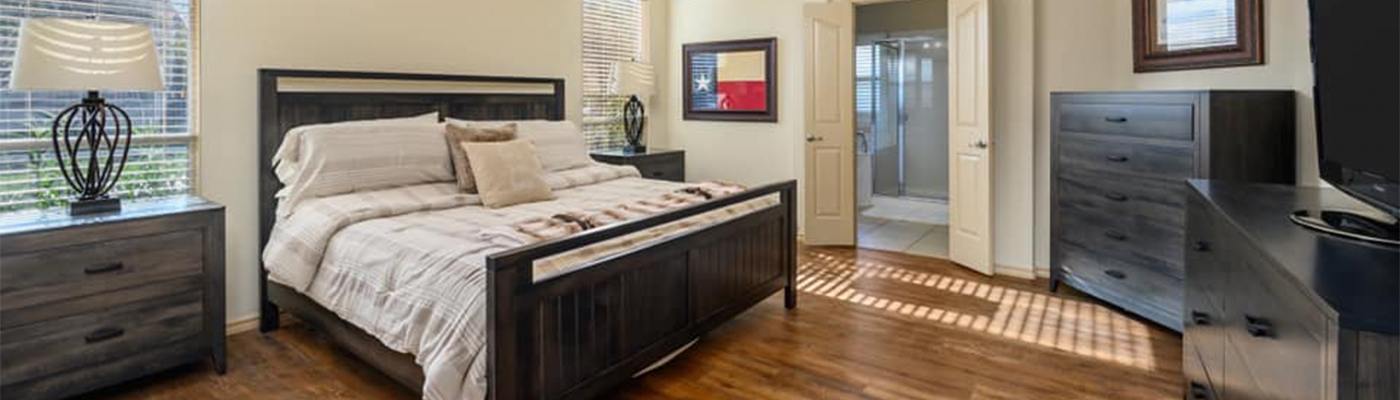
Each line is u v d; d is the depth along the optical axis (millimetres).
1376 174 1373
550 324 2164
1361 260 1254
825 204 5324
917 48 7805
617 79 5047
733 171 5699
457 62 4070
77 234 2367
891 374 2775
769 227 3434
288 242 2887
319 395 2586
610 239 2389
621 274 2445
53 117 2842
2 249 2223
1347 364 977
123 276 2490
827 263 4750
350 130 3215
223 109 3199
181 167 3131
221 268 2760
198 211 2678
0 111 2703
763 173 5559
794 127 5344
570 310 2238
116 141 2691
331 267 2662
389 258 2432
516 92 4426
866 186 7340
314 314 2850
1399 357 932
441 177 3428
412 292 2271
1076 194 3662
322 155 3076
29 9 2736
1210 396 1944
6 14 2682
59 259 2340
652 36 5723
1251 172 2889
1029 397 2547
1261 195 2012
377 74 3656
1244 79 3172
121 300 2492
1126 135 3262
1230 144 2850
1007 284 4121
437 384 2023
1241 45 3156
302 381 2709
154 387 2645
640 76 5168
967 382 2689
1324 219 1601
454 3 4043
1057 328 3295
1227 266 1735
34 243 2281
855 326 3371
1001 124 4281
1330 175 1625
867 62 7691
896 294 3943
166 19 3049
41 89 2330
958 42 4523
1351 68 1502
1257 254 1436
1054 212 3861
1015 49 4172
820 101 5266
